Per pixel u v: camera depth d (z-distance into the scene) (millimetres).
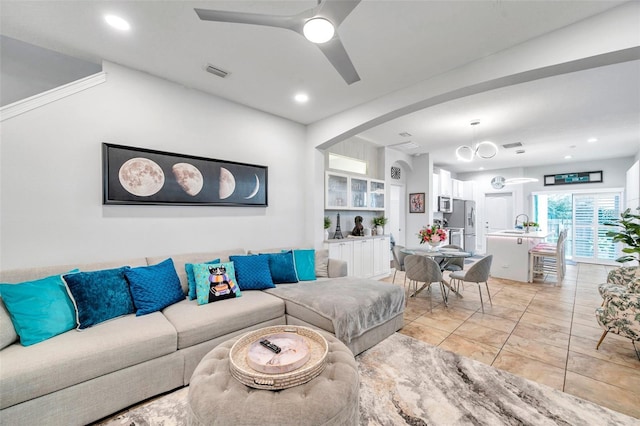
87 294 1978
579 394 1922
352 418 1316
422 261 3527
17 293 1741
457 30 2139
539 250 5164
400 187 6891
